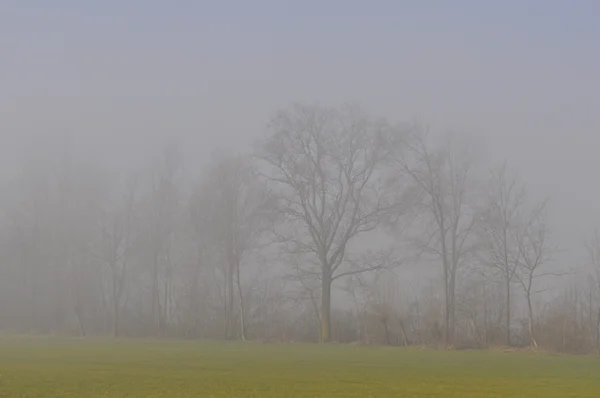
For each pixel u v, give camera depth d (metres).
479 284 66.06
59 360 35.97
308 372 31.06
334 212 66.81
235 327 74.75
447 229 67.69
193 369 31.58
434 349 56.72
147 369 31.16
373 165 66.12
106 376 27.64
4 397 21.06
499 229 63.50
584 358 45.62
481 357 45.06
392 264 67.69
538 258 61.66
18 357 38.00
